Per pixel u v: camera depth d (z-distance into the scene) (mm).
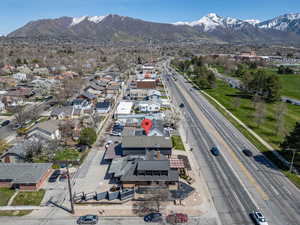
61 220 37031
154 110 91688
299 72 183000
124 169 46062
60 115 79875
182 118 84562
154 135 59688
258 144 64125
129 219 37062
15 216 37844
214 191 44156
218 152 58500
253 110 94875
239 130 74438
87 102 96438
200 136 69500
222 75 181500
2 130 72688
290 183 46969
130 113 86562
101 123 78312
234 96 117875
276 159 56094
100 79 147500
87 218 36125
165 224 36094
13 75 151250
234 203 40969
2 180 44844
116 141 60250
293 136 50562
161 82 150625
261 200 41906
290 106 101125
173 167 47250
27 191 43906
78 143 62562
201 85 136750
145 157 49844
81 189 44531
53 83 131875
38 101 103375
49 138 62000
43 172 46031
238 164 54125
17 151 53750
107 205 40188
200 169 51750
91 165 53062
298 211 39312
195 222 36531
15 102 92750
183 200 41469
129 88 130250
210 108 97750
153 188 43375
